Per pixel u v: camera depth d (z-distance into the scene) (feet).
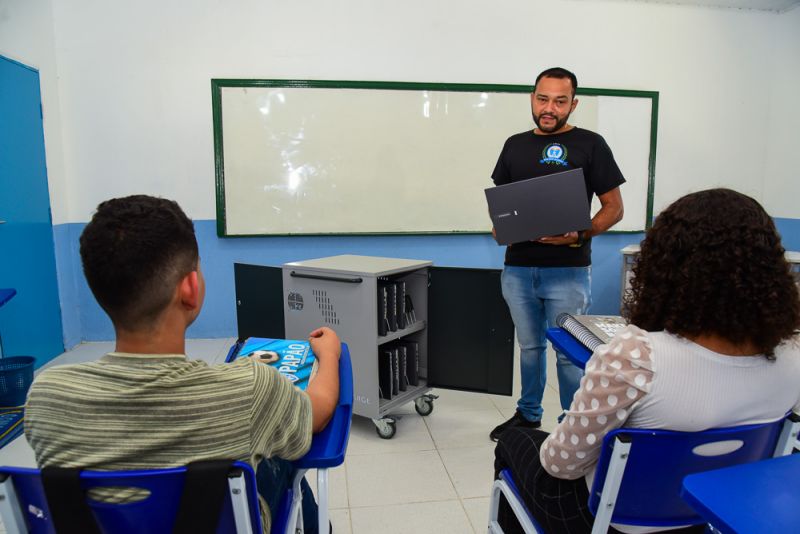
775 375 2.50
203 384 2.22
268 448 2.35
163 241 2.26
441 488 6.12
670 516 2.86
